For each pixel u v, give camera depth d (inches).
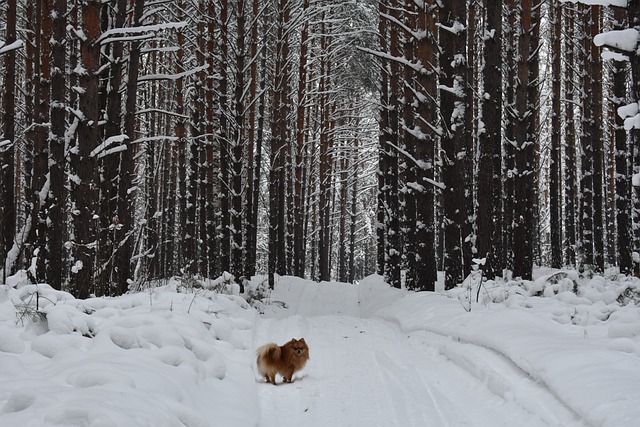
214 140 1102.4
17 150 1433.3
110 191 667.4
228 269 896.3
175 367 272.4
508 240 955.3
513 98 933.8
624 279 577.0
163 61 1288.1
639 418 198.2
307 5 1204.5
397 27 1005.2
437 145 1233.4
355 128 1576.0
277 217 1401.3
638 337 333.1
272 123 1194.0
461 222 701.9
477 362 332.2
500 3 654.5
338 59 1430.9
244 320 476.4
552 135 1055.0
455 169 698.8
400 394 303.1
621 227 727.7
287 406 297.7
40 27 873.5
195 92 1067.3
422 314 545.0
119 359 255.4
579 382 248.8
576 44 1057.5
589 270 740.7
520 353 308.5
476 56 1133.1
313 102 1503.4
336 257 2554.1
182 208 1178.0
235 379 321.1
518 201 677.9
